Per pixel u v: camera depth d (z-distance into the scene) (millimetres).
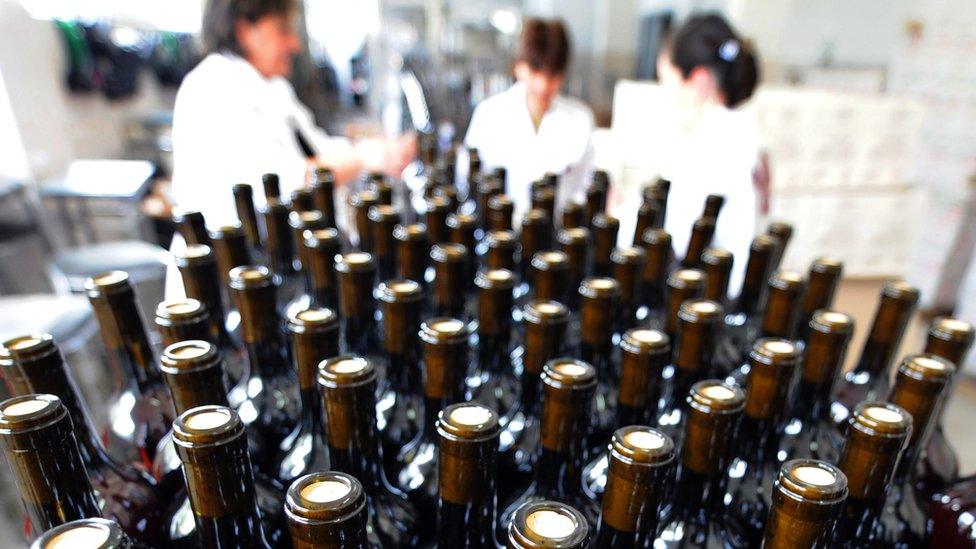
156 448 561
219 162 1145
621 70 4645
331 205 915
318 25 3936
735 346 755
